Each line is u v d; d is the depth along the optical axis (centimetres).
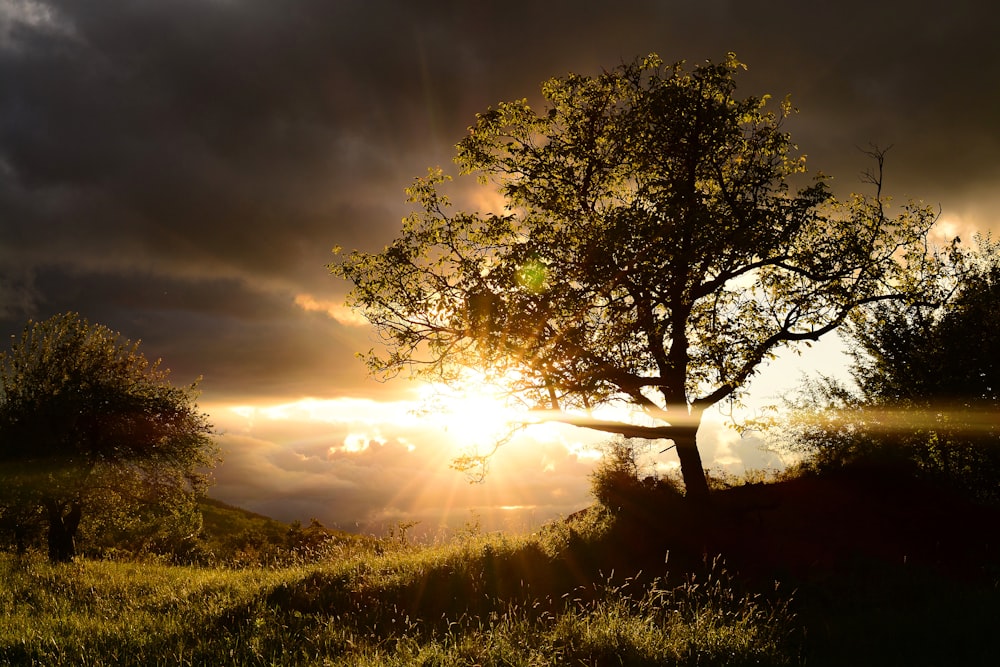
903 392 1681
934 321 1689
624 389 1775
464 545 1531
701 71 1781
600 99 1883
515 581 1305
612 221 1655
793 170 1950
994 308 1591
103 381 2948
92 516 2933
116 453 2903
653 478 1798
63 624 1007
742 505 1683
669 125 1752
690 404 1847
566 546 1481
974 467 1562
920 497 1625
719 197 1820
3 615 1080
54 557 2578
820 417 1814
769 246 1670
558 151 1894
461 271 1759
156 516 3003
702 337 1905
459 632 961
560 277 1692
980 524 1490
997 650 801
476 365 1764
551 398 1784
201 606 1209
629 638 831
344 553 1811
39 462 2698
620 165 1888
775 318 1884
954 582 1210
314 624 1040
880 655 819
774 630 916
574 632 863
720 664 745
